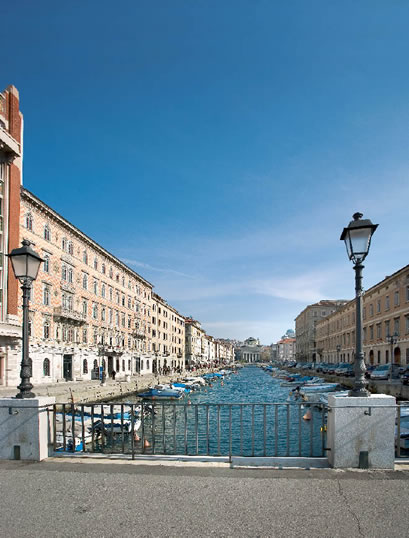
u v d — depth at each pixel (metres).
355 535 4.79
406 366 39.84
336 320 86.38
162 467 7.36
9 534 4.86
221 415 30.30
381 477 6.66
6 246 31.06
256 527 4.98
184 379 65.50
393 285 49.78
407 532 4.86
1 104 31.80
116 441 19.36
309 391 44.22
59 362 44.41
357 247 7.84
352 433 7.15
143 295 80.94
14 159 32.59
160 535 4.81
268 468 7.21
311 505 5.61
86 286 52.94
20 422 7.88
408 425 15.88
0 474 7.00
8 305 30.70
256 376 115.56
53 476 6.88
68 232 47.72
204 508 5.54
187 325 132.12
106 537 4.77
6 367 32.06
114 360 61.84
